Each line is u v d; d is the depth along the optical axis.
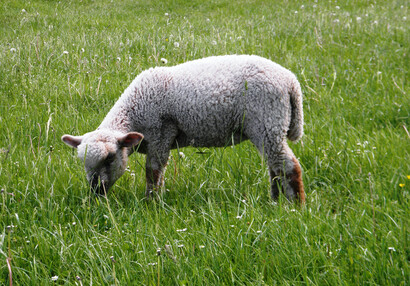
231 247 4.29
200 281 3.78
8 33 13.12
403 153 6.16
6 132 7.34
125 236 4.60
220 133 5.68
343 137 6.91
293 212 4.85
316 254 4.07
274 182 5.53
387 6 19.02
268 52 11.40
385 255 3.89
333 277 3.72
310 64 10.41
